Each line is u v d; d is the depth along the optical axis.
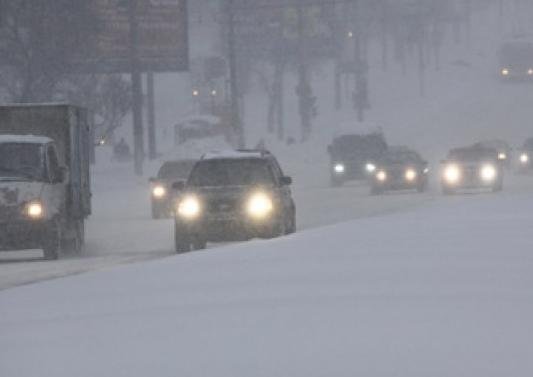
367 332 20.88
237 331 21.72
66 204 61.03
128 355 19.81
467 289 26.23
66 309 26.62
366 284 27.89
